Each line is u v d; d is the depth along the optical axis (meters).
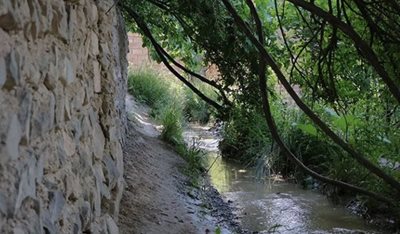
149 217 4.41
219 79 6.15
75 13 2.35
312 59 4.54
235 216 5.62
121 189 3.78
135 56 12.59
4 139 1.41
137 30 7.27
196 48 6.00
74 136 2.25
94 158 2.76
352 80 4.68
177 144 7.66
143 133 7.62
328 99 4.04
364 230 5.42
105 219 2.89
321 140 6.70
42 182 1.79
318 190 6.69
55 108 1.93
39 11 1.73
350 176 6.21
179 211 4.94
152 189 5.19
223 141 8.41
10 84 1.47
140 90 10.19
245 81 5.74
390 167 5.87
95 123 2.86
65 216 2.03
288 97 8.45
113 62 3.98
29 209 1.63
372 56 2.56
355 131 5.88
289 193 6.62
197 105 10.87
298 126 6.57
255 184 7.00
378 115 5.89
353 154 2.74
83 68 2.56
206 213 5.37
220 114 6.41
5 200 1.42
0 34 1.42
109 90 3.31
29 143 1.64
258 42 2.68
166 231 4.30
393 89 2.55
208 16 4.93
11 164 1.47
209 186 6.66
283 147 2.91
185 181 6.24
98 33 3.13
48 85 1.85
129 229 3.96
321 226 5.49
